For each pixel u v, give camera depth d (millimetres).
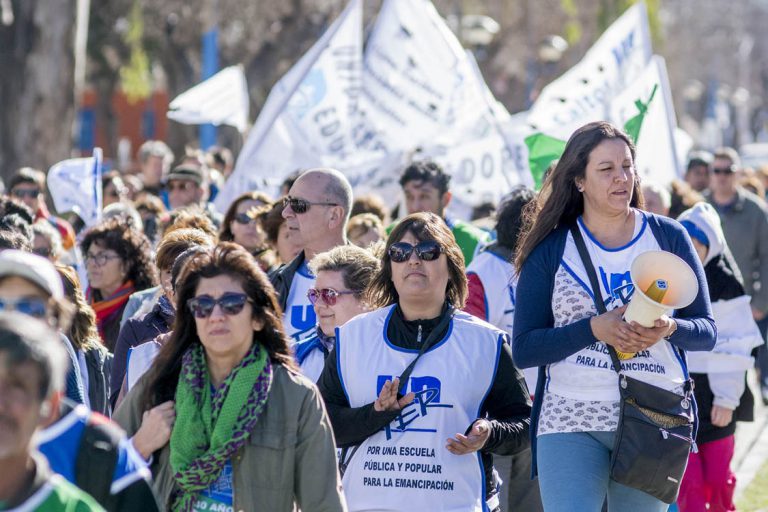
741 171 34594
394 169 22156
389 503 9984
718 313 14664
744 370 14734
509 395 10406
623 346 9586
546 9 84125
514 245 14008
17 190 21422
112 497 7016
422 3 22578
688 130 125938
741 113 136375
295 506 8703
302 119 22406
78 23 47375
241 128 30906
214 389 8602
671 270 9547
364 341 10398
